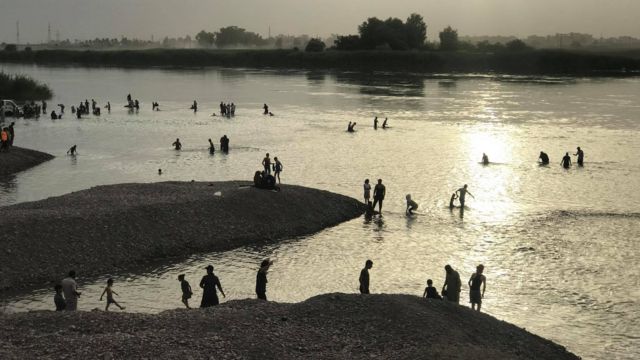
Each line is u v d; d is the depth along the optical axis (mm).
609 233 37281
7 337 19828
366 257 33312
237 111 110375
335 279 29969
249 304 24094
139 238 34031
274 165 52344
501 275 30391
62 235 32531
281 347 19672
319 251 34406
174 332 20375
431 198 46781
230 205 39281
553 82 191125
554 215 41406
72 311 22391
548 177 54375
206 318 21656
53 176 53844
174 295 27594
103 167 58250
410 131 85312
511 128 88438
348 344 20062
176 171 56594
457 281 25312
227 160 62438
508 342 21609
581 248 34469
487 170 57562
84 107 103562
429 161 62312
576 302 27094
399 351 19344
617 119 98812
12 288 27938
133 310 25734
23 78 130000
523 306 26656
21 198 45156
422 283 29422
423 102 128625
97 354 18359
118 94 143750
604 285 29062
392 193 48406
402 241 36125
